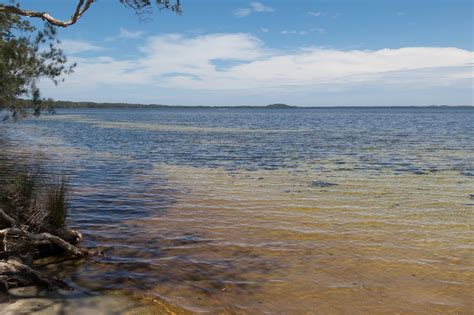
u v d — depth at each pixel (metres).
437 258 8.15
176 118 108.38
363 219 11.04
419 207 12.46
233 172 19.20
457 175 18.52
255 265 7.66
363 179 17.39
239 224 10.41
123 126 63.75
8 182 11.77
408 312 5.98
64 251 7.88
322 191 14.82
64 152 26.66
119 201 12.66
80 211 11.23
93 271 7.09
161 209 11.83
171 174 18.41
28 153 25.50
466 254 8.38
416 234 9.73
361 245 8.88
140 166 20.86
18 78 12.66
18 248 7.05
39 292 6.12
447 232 9.91
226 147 31.44
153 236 9.23
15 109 13.12
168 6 8.04
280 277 7.12
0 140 35.38
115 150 28.56
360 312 5.95
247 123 78.81
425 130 54.22
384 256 8.22
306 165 21.67
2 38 12.42
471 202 13.17
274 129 57.62
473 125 67.94
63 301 5.89
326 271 7.44
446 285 6.89
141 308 5.82
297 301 6.25
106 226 9.88
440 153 27.20
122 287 6.49
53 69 13.41
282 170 19.88
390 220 10.95
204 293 6.43
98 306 5.80
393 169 20.28
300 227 10.22
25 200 8.35
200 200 13.13
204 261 7.80
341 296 6.45
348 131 52.53
